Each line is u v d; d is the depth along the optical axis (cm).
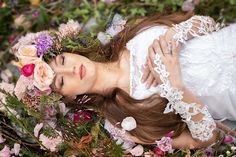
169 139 254
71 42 258
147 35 258
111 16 322
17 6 349
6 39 342
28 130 253
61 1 346
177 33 251
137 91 248
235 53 248
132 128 255
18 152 270
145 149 269
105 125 265
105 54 261
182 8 332
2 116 273
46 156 272
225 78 249
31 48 246
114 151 244
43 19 339
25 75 244
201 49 251
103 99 259
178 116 254
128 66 254
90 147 252
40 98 250
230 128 272
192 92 249
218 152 278
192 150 271
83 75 249
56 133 255
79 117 269
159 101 246
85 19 336
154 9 338
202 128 250
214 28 261
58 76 251
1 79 315
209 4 332
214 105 256
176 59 246
